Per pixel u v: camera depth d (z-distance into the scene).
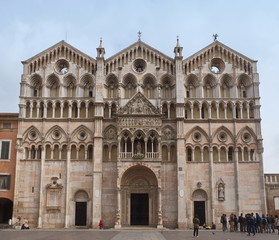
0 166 61.88
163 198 59.97
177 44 66.19
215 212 59.75
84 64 66.44
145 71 66.12
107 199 59.88
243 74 66.06
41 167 60.91
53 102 64.00
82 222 59.38
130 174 61.72
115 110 64.38
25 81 64.75
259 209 59.88
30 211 59.75
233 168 61.56
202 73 65.94
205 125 63.16
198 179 61.12
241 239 38.34
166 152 62.50
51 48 67.19
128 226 59.44
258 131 62.84
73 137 62.72
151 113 61.72
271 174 64.25
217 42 67.75
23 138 62.50
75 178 60.94
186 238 39.31
